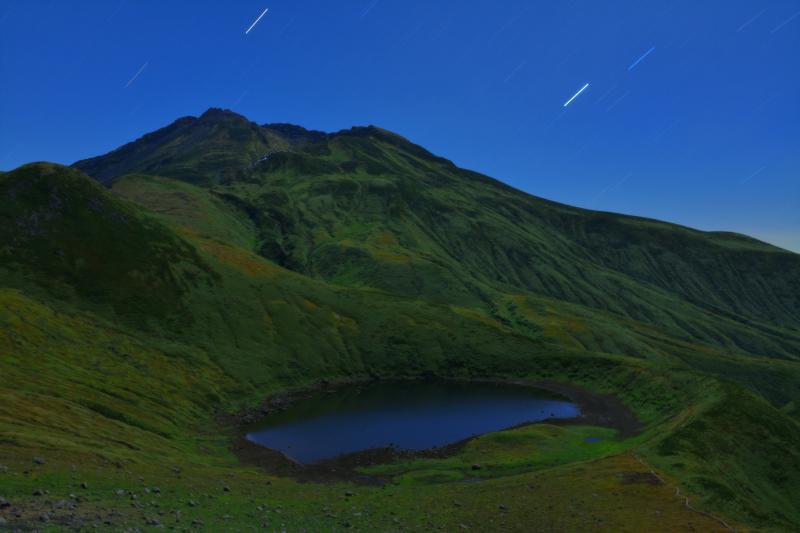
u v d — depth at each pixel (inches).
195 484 1964.8
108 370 3998.5
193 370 4785.9
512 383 6190.9
